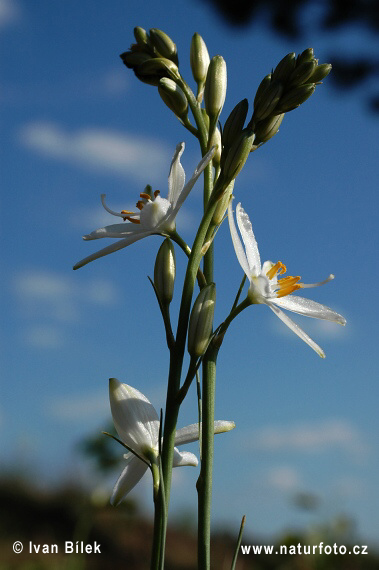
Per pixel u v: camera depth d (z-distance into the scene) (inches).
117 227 7.4
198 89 8.0
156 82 7.9
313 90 7.1
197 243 7.0
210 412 7.1
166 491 6.7
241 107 7.1
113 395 7.1
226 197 7.1
